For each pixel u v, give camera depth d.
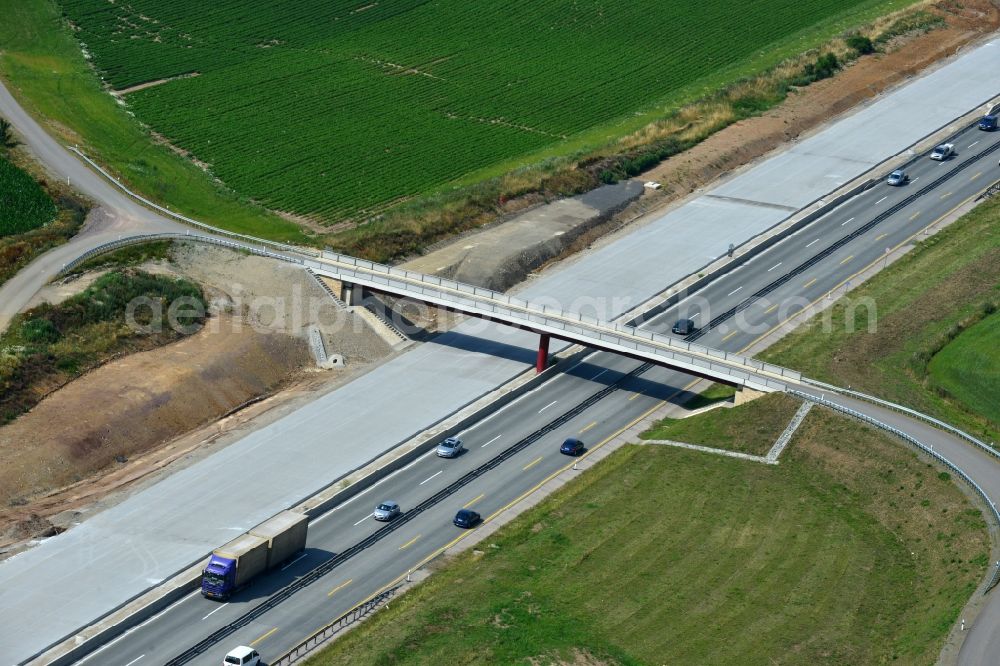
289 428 130.62
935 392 135.75
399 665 94.88
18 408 127.00
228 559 103.50
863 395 129.50
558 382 141.00
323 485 120.19
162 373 135.25
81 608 102.56
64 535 112.50
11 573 106.81
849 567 107.44
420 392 137.62
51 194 168.00
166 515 115.69
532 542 111.62
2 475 118.69
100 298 142.88
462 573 107.31
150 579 106.38
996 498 111.31
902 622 100.00
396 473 123.50
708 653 96.69
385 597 104.44
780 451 123.94
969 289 155.00
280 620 101.81
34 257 152.38
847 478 119.31
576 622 100.00
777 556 108.94
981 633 93.75
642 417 134.12
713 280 160.38
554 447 128.38
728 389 138.75
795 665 95.38
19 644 97.88
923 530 111.00
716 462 123.19
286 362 143.38
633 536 111.94
